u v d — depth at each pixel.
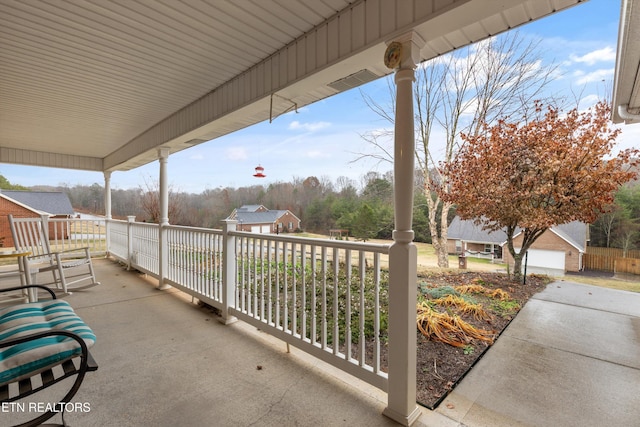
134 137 5.52
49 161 6.70
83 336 1.49
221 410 1.76
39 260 4.34
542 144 4.63
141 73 3.04
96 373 2.15
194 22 2.22
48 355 1.32
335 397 1.89
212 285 3.41
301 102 3.19
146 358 2.37
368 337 2.75
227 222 3.09
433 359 2.38
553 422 1.66
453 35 1.97
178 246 4.09
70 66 2.88
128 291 4.33
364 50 1.95
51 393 1.91
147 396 1.89
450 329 2.81
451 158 8.03
